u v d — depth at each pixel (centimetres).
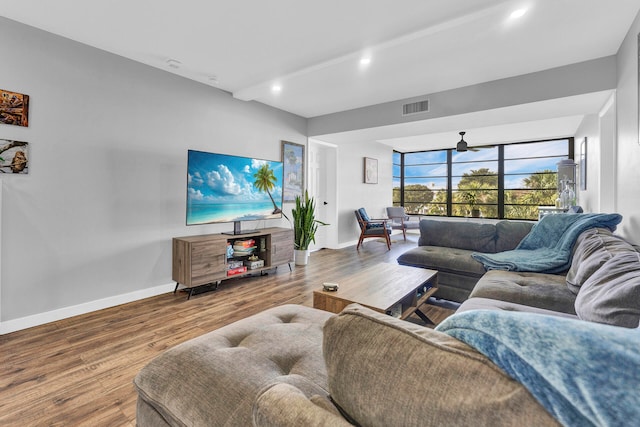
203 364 105
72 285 272
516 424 42
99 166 287
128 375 184
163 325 254
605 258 173
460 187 841
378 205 768
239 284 371
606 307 126
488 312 57
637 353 42
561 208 474
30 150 248
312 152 579
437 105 399
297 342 125
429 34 256
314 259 520
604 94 308
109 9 229
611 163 355
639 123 221
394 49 284
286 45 284
